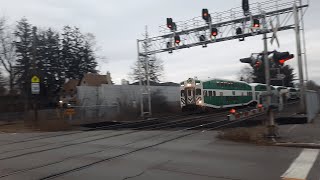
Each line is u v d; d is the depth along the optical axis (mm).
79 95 47406
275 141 15867
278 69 16922
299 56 28250
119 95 51562
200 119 32781
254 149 14523
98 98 49156
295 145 14938
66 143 18594
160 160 12711
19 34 66062
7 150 16453
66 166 12008
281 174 10211
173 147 15742
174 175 10359
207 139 17938
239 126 23797
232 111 26484
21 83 58594
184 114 43312
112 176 10406
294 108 40406
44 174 10828
